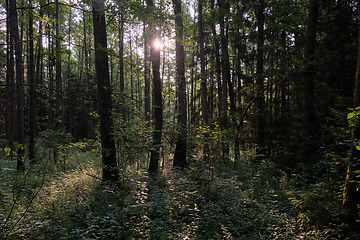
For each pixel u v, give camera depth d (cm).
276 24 1333
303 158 852
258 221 568
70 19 2292
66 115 2820
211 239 483
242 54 1769
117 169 766
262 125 1209
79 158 1364
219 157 870
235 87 2048
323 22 987
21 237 431
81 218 529
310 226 515
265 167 891
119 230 486
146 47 1995
